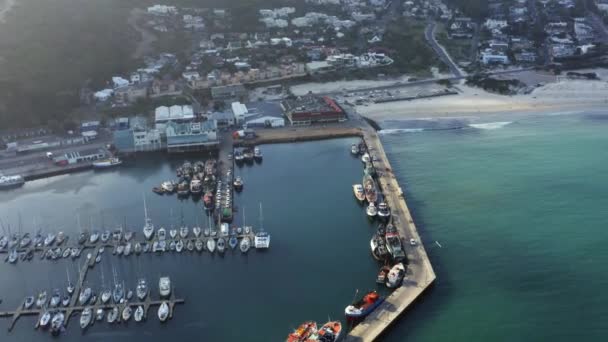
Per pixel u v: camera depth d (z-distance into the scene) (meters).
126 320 142.00
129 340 136.12
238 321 141.75
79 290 153.50
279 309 146.00
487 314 144.25
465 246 174.62
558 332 138.00
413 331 138.38
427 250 172.62
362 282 156.38
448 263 165.88
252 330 138.50
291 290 153.50
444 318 142.75
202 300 149.62
